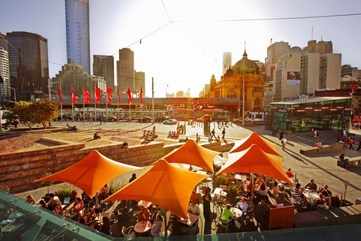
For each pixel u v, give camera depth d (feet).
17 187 46.85
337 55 315.17
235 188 37.78
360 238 20.35
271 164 31.01
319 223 28.17
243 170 30.96
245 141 43.57
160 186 23.07
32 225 17.35
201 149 39.09
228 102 268.00
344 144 85.76
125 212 30.78
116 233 26.43
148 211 28.91
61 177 28.40
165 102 313.12
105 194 34.37
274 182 39.75
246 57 279.08
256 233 20.51
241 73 272.10
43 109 112.16
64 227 17.16
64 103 296.30
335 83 318.45
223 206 32.12
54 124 170.09
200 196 34.19
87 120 211.61
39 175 50.06
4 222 17.40
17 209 18.17
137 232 24.82
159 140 86.69
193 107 262.47
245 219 28.68
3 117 127.44
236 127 159.94
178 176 24.41
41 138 79.15
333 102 126.31
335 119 127.03
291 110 125.18
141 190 22.95
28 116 110.01
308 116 127.13
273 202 30.94
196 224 26.91
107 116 205.87
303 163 64.54
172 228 26.09
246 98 269.64
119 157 62.90
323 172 56.08
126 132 113.91
